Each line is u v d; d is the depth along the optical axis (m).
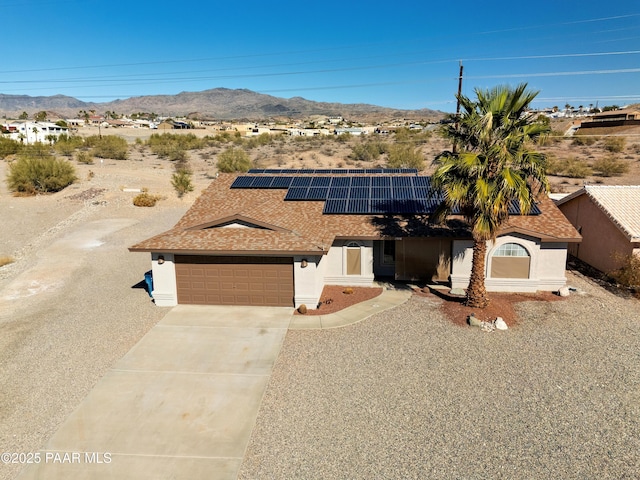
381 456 9.16
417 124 151.25
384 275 20.78
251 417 10.51
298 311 16.72
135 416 10.61
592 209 22.14
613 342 13.94
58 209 37.62
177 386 11.86
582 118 92.31
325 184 23.14
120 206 37.84
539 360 12.88
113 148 65.75
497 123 14.64
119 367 12.88
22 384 12.04
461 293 18.05
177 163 60.84
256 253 16.30
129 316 16.66
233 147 76.88
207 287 17.48
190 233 17.89
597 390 11.37
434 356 13.17
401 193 21.73
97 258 24.73
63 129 106.12
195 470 8.86
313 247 16.31
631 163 49.25
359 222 19.64
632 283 18.16
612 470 8.71
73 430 10.11
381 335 14.60
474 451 9.27
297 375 12.30
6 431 10.12
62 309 17.48
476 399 11.05
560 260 18.33
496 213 14.45
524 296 18.05
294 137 96.19
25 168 41.81
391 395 11.25
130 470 8.88
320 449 9.40
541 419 10.26
